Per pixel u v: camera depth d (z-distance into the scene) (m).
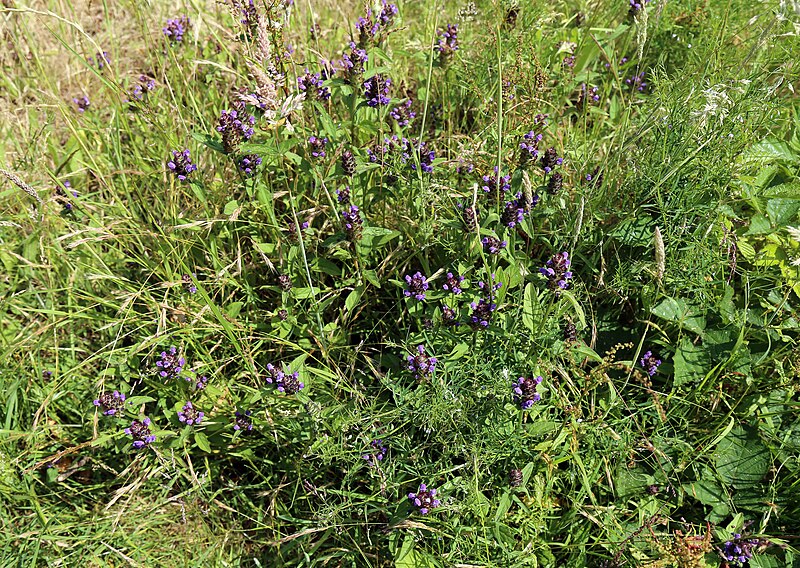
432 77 0.72
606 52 0.70
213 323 0.54
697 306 0.52
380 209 0.60
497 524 0.44
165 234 0.59
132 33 0.84
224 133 0.50
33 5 0.85
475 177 0.61
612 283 0.54
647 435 0.49
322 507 0.48
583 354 0.52
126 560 0.49
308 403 0.48
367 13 0.58
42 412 0.55
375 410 0.51
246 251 0.61
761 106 0.56
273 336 0.55
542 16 0.72
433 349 0.51
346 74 0.54
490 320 0.49
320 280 0.59
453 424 0.47
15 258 0.64
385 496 0.48
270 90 0.45
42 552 0.49
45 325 0.56
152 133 0.69
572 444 0.46
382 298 0.59
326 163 0.59
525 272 0.49
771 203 0.55
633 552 0.44
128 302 0.54
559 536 0.47
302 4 0.81
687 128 0.56
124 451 0.50
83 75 0.81
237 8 0.53
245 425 0.51
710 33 0.72
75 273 0.61
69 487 0.52
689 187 0.55
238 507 0.52
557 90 0.72
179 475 0.52
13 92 0.79
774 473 0.46
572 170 0.62
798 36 0.59
